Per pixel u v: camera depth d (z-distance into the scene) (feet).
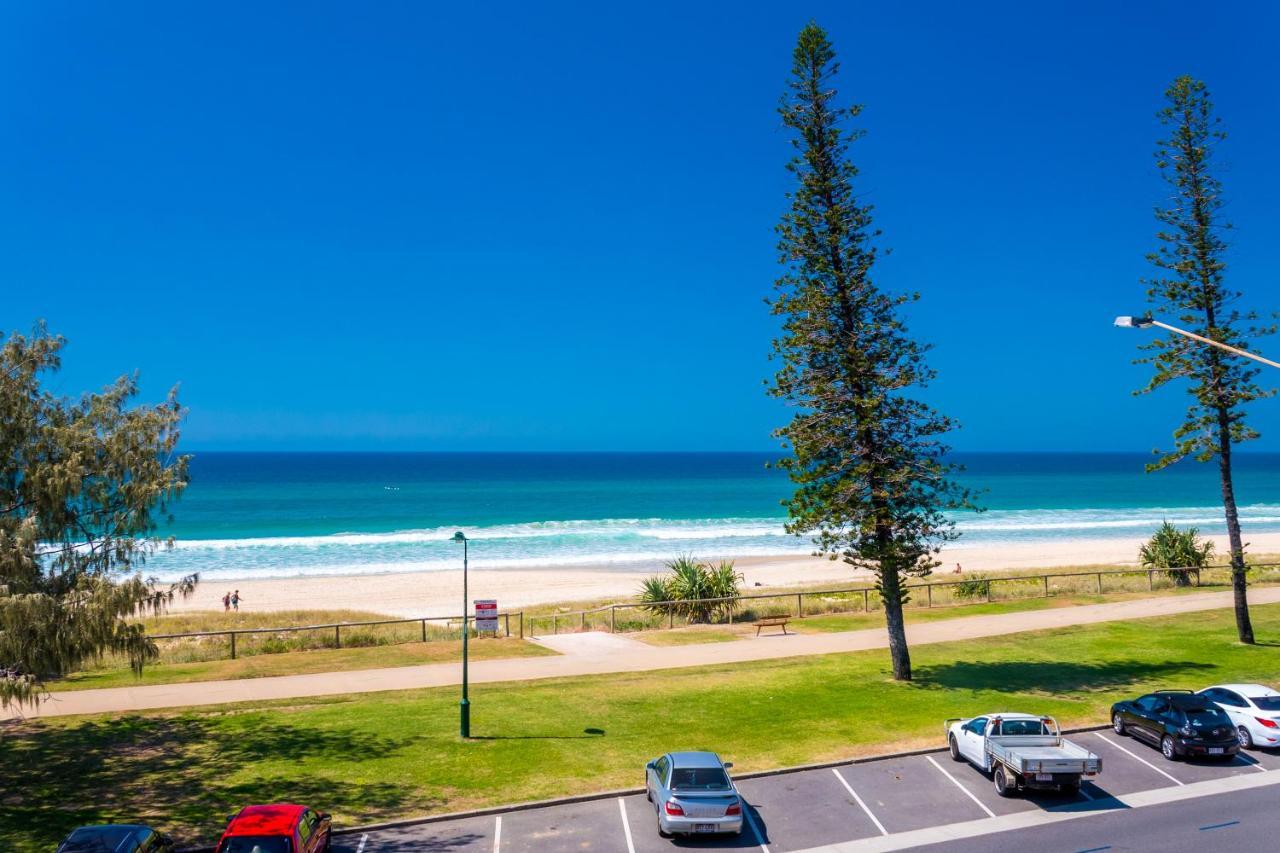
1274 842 53.93
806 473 93.91
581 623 127.34
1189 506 432.25
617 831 56.24
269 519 363.15
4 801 59.88
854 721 77.71
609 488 579.07
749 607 136.67
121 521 63.46
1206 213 106.32
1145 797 61.82
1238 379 105.91
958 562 223.71
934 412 91.81
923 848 53.67
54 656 57.06
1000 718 65.77
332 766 66.69
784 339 95.40
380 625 127.54
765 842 54.70
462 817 58.23
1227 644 106.83
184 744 71.36
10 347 63.62
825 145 96.58
